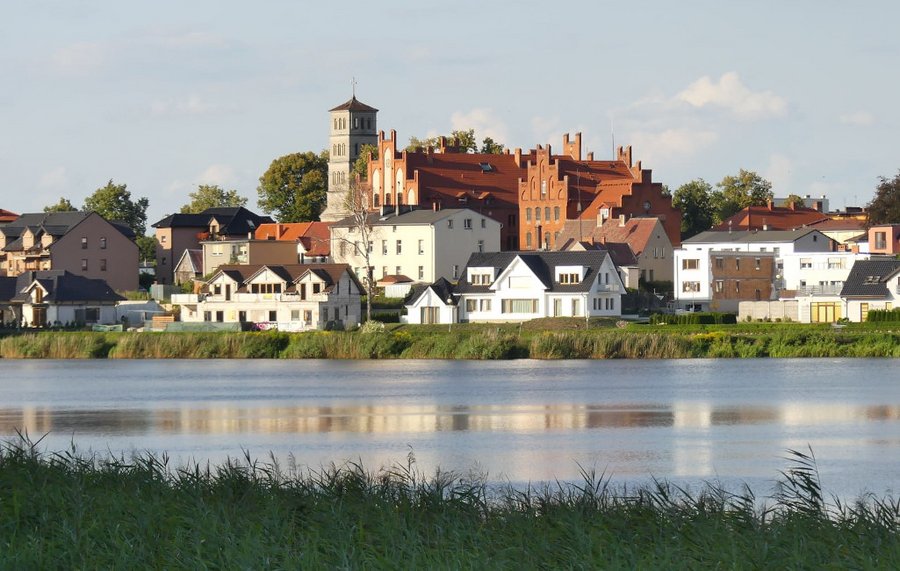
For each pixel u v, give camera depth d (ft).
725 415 625.41
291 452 504.43
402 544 255.09
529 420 613.93
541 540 260.01
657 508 296.10
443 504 298.97
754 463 467.11
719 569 239.71
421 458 486.79
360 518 275.80
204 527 264.72
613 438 544.21
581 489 326.03
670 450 504.43
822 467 455.22
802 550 249.75
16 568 243.40
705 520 279.28
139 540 257.75
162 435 569.64
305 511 289.74
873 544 256.93
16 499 287.69
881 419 604.08
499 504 314.76
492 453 499.92
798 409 645.92
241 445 530.68
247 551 245.65
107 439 556.10
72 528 264.72
